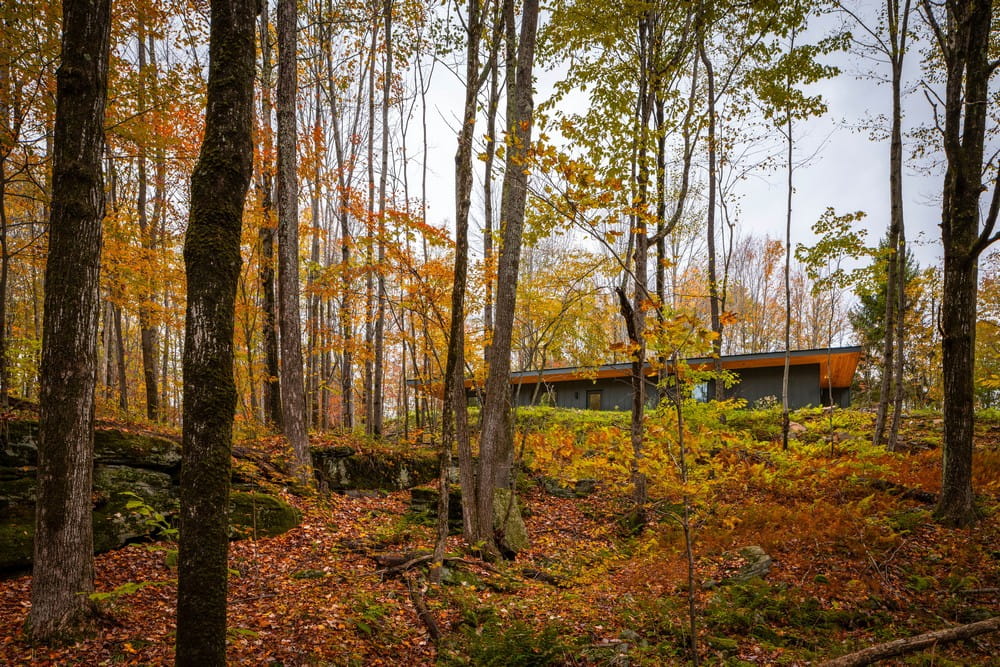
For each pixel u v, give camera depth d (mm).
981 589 6469
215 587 3133
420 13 17281
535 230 10031
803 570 7324
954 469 8367
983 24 8273
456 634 5730
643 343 6105
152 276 11742
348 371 16797
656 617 6309
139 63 14938
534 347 12328
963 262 8352
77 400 4738
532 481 12789
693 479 5645
